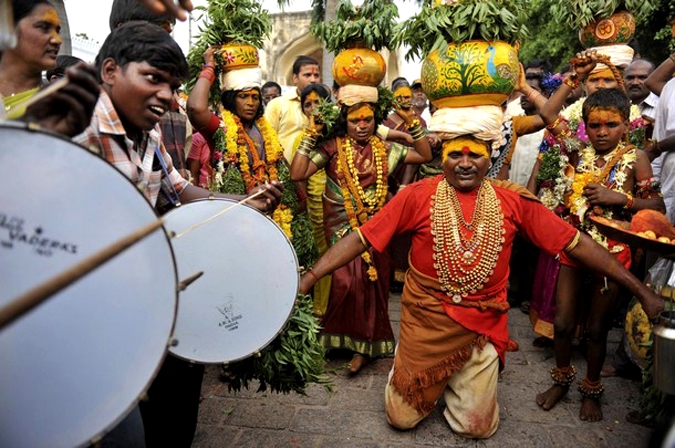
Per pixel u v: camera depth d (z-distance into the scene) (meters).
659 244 2.32
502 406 3.24
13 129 1.16
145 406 2.23
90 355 1.25
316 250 3.97
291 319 2.46
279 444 2.81
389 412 2.95
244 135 3.49
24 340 1.19
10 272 1.18
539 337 4.14
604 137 3.13
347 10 3.51
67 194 1.23
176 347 1.97
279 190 2.44
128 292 1.29
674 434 1.05
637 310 3.03
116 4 2.64
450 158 2.72
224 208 2.09
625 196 3.02
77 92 1.42
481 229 2.71
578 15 3.80
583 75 3.23
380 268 3.67
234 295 2.06
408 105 3.71
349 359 3.87
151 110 1.80
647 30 12.12
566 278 3.13
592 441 2.87
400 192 2.87
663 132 3.64
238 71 3.42
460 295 2.78
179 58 1.80
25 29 2.10
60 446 1.22
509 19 2.55
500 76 2.57
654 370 2.13
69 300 1.23
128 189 1.30
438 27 2.62
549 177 3.48
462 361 2.82
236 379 2.51
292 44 17.19
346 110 3.61
